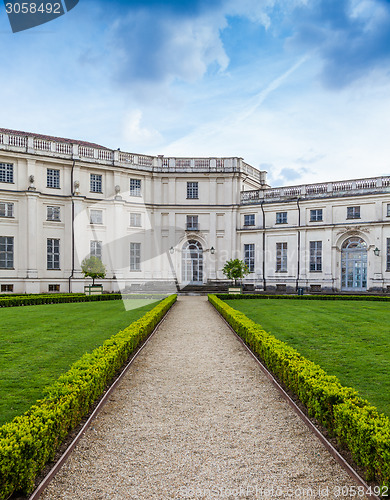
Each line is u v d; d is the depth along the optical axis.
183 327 16.14
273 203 37.38
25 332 13.76
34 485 4.79
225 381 9.12
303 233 36.06
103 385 7.90
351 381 8.37
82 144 38.41
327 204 35.03
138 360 10.96
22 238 32.88
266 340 10.35
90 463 5.44
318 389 6.32
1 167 32.66
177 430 6.51
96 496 4.71
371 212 33.25
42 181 34.09
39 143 33.88
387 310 19.92
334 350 11.20
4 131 34.72
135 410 7.37
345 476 5.10
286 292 35.34
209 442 6.08
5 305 22.92
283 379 8.45
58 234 34.47
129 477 5.11
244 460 5.52
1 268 32.22
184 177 39.12
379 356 10.47
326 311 19.53
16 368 9.35
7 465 4.31
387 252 32.50
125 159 37.81
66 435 6.05
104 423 6.76
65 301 25.42
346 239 34.62
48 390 6.51
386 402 7.14
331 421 6.02
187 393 8.31
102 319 16.91
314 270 35.62
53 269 34.12
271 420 6.88
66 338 12.77
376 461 4.60
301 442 6.04
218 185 39.38
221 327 16.16
